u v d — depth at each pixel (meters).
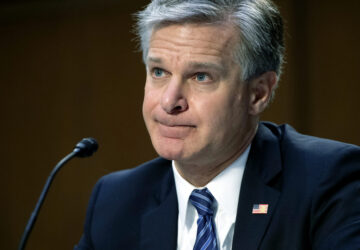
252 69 3.95
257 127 4.50
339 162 4.08
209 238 4.12
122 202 4.62
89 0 12.05
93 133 12.10
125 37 11.74
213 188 4.22
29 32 12.69
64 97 12.38
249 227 4.03
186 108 3.81
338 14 9.78
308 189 4.02
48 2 12.41
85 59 12.17
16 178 12.88
